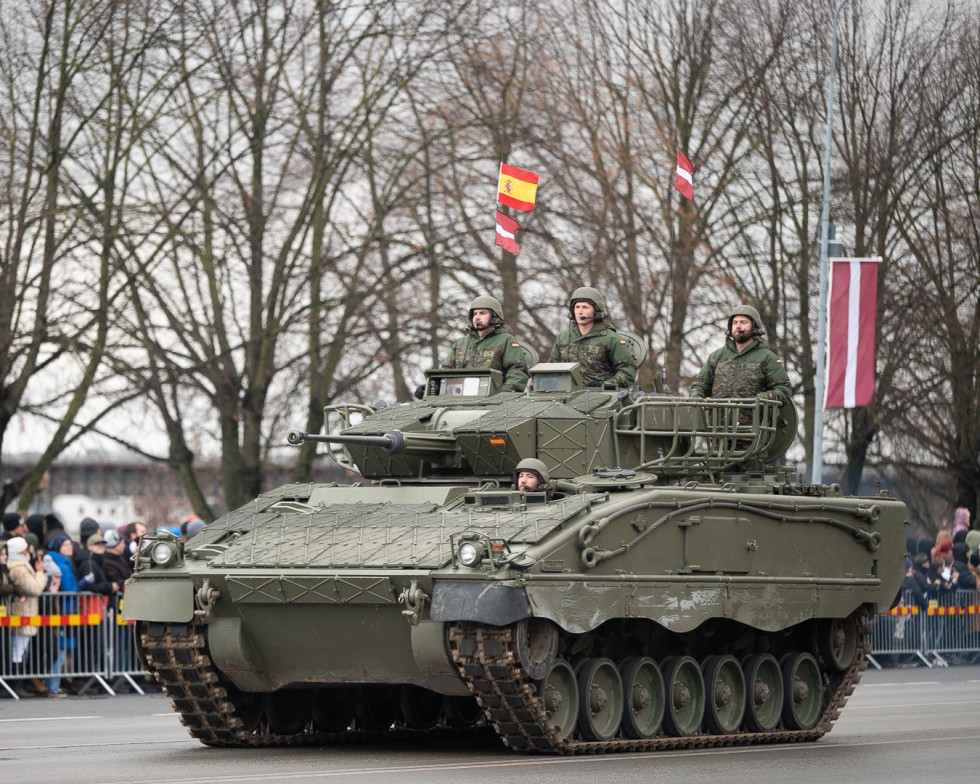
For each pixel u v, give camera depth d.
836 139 60.59
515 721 25.41
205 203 55.81
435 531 26.11
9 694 38.94
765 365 31.61
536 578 24.67
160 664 27.17
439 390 31.25
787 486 30.56
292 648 26.83
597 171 57.91
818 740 29.84
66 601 39.34
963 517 57.19
